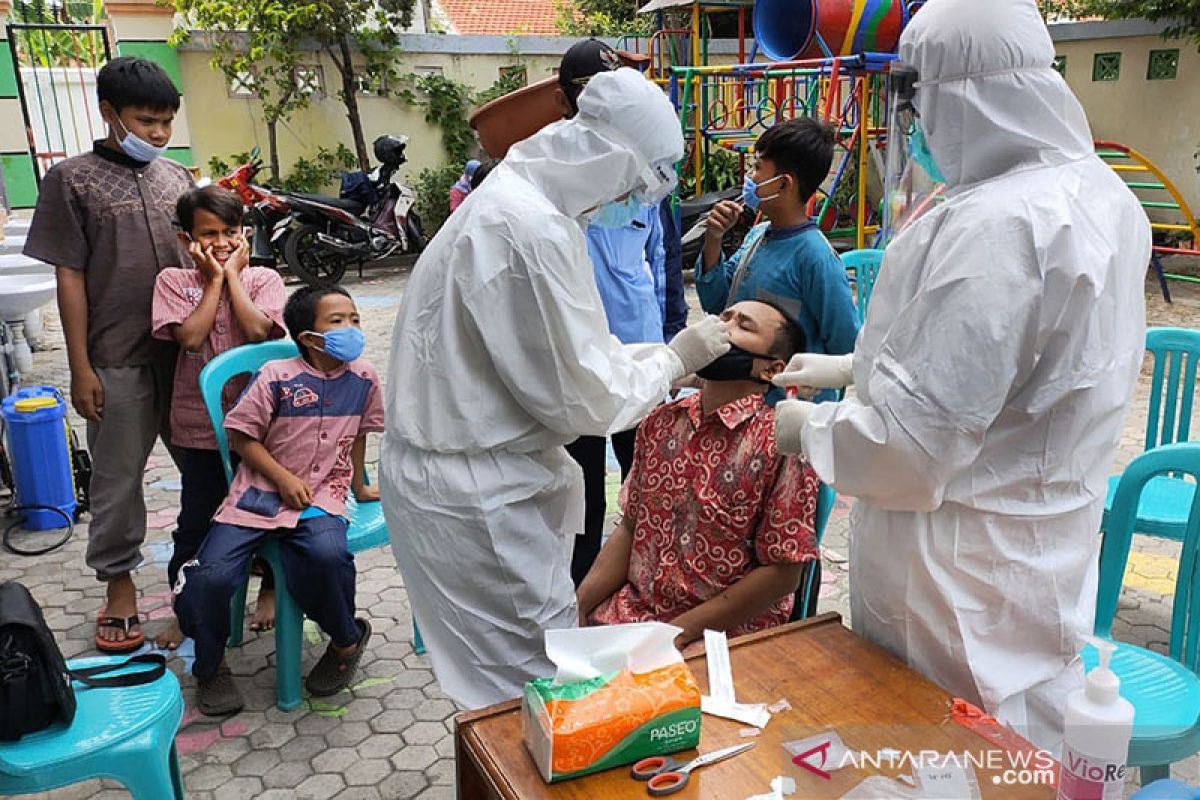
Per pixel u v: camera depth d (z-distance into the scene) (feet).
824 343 8.85
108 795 7.69
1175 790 4.03
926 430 4.51
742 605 6.07
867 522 5.40
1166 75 31.07
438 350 6.12
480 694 6.66
